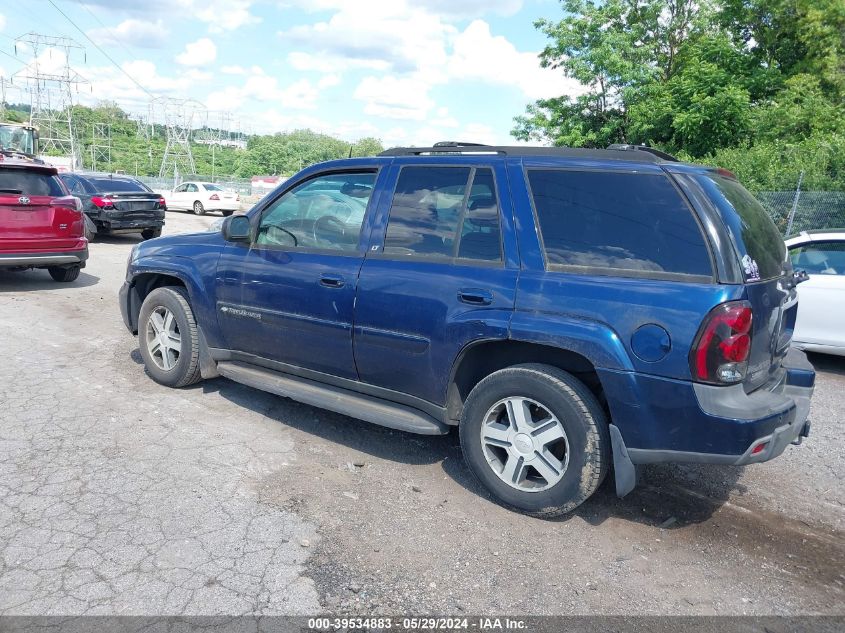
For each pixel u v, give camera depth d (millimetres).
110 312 8242
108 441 4328
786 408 3236
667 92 23750
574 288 3357
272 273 4516
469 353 3742
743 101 21656
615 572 3168
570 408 3381
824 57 24047
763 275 3346
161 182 53812
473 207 3785
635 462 3320
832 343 7156
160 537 3234
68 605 2707
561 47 25141
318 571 3041
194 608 2734
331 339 4234
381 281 3963
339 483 3934
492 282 3576
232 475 3945
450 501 3781
